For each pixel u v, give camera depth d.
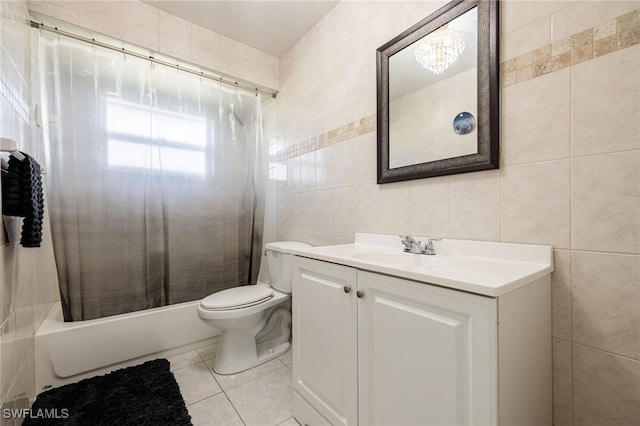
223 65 2.12
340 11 1.77
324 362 1.10
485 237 1.10
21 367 1.18
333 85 1.82
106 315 1.70
